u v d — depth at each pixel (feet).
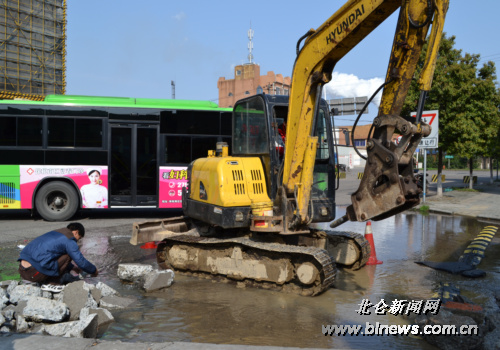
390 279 22.11
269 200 21.54
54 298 17.34
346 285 21.02
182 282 21.93
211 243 21.83
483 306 17.87
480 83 59.93
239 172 21.66
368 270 23.98
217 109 44.34
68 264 19.81
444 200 61.00
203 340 14.30
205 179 23.25
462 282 21.58
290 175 19.67
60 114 41.39
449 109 60.95
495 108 68.44
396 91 16.42
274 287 20.18
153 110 43.09
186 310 17.34
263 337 14.58
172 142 43.39
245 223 21.12
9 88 74.02
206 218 22.82
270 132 21.33
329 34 17.74
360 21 16.43
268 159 21.85
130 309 17.44
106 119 42.22
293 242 22.65
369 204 16.56
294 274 19.51
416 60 16.01
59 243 18.69
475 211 49.26
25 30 76.18
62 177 41.24
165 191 43.01
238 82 225.97
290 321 16.11
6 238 32.14
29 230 35.81
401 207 17.17
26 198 40.57
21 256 18.49
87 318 14.40
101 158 41.98
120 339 14.37
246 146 23.71
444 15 15.20
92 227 38.06
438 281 21.77
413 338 14.73
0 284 18.22
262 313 16.98
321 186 21.84
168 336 14.65
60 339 12.49
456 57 61.52
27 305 15.03
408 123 15.75
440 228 39.22
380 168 16.24
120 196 42.32
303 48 18.90
